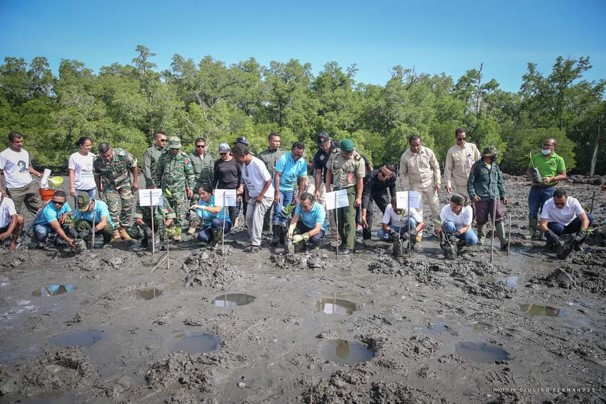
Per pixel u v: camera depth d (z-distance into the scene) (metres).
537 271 6.77
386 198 8.64
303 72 55.41
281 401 3.34
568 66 45.84
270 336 4.43
